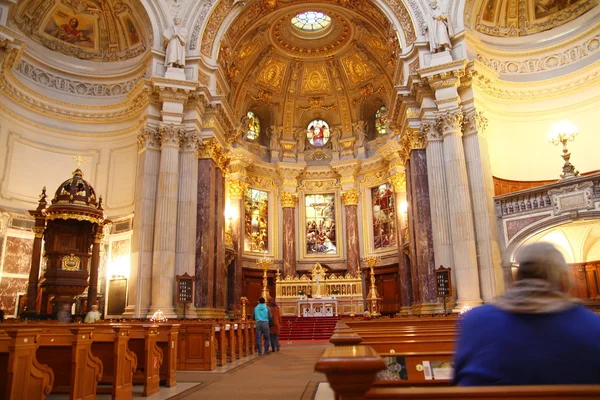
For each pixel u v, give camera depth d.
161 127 15.79
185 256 15.50
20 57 15.83
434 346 4.37
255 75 25.38
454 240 14.34
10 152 15.86
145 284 14.96
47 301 13.11
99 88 17.91
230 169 23.80
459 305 13.83
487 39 17.19
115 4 17.62
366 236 25.14
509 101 16.41
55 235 13.23
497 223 14.33
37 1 16.55
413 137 16.19
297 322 20.22
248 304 23.81
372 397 1.61
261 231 25.23
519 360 1.68
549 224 13.20
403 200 22.67
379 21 19.55
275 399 5.80
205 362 8.78
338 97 26.84
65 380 6.16
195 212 16.16
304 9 21.92
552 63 16.55
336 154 26.66
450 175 14.71
